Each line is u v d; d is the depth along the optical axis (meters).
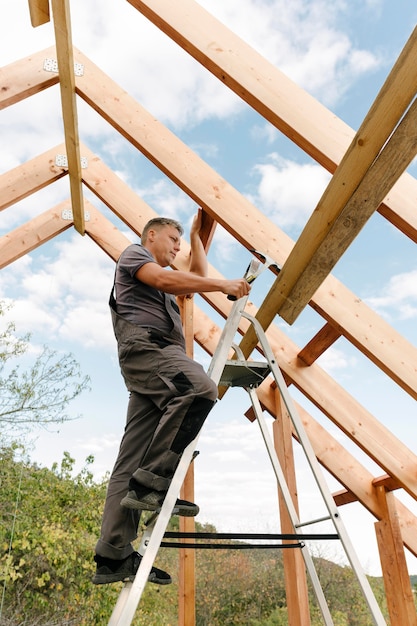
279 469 2.17
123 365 1.67
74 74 2.69
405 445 3.24
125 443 1.70
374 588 6.85
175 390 1.54
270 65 2.08
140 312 1.70
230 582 6.52
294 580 3.10
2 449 5.29
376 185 1.71
